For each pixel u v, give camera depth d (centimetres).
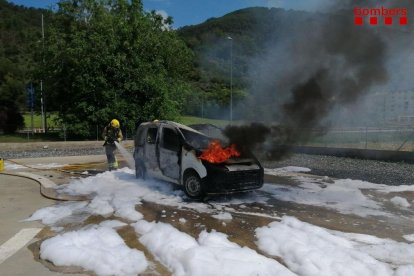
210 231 562
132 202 719
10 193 845
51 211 670
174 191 818
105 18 2366
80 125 2305
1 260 457
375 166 1259
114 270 422
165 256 455
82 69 2253
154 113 2397
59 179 1019
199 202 733
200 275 397
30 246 506
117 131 1108
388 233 558
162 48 2531
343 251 464
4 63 5416
